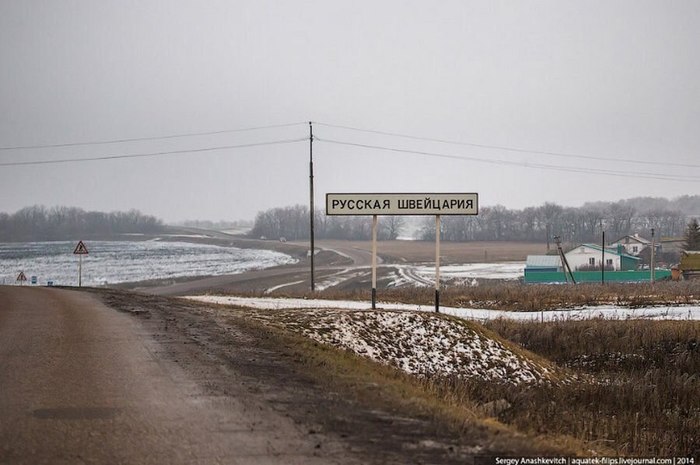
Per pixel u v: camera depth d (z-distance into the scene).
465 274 88.75
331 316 20.98
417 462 6.93
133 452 7.10
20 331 16.36
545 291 41.31
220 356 13.20
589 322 27.75
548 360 23.52
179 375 11.21
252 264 114.31
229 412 8.80
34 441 7.45
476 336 21.14
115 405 9.13
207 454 7.05
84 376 11.05
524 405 14.15
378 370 14.43
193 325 17.94
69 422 8.25
